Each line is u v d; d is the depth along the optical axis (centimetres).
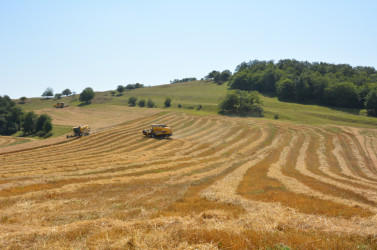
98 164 3152
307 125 7219
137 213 1213
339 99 11025
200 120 7619
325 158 4144
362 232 898
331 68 17500
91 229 946
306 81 12312
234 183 2128
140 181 2250
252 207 1332
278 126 6938
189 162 3438
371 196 1769
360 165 3703
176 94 15688
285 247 726
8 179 2345
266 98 13212
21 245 825
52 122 8462
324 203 1441
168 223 952
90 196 1675
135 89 19488
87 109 10862
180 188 1947
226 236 813
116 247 753
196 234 827
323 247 741
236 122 7431
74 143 5044
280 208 1265
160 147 4644
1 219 1175
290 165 3497
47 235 894
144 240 791
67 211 1299
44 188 1973
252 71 18212
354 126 7556
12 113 10006
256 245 760
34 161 3478
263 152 4466
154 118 7844
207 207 1328
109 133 5825
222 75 19550
